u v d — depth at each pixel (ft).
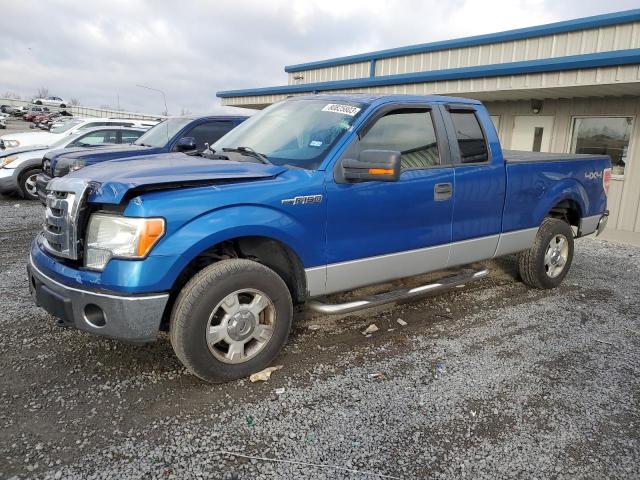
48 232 10.92
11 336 13.04
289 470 8.42
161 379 11.15
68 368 11.48
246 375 11.25
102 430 9.27
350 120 12.83
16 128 146.10
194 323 10.21
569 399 10.96
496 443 9.35
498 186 15.74
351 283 12.86
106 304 9.72
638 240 28.89
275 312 11.49
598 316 16.17
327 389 11.00
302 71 61.16
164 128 28.27
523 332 14.62
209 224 10.19
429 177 13.85
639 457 9.10
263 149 13.37
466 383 11.48
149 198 9.82
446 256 14.84
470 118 15.53
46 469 8.18
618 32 31.42
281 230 11.18
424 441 9.32
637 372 12.34
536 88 29.43
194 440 9.09
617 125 31.55
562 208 19.15
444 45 42.42
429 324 14.99
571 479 8.48
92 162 23.62
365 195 12.55
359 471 8.46
